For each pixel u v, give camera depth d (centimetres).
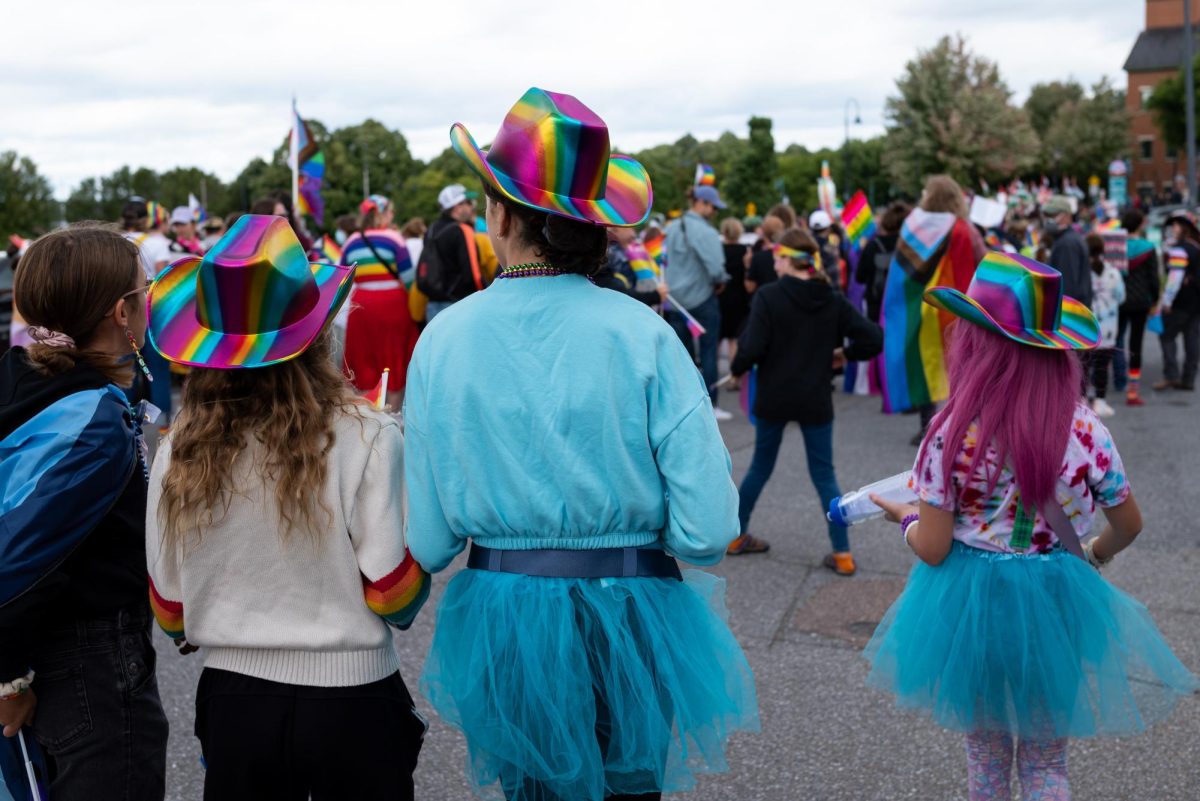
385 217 793
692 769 205
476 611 198
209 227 1065
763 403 504
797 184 7419
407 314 793
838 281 1021
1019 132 5578
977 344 232
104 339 207
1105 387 866
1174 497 614
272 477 191
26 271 201
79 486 189
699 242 858
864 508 263
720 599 217
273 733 194
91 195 10412
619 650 191
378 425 202
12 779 209
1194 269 959
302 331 196
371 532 198
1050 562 230
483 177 192
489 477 193
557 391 189
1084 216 2023
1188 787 306
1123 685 231
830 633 427
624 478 190
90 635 203
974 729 232
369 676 199
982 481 227
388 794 201
